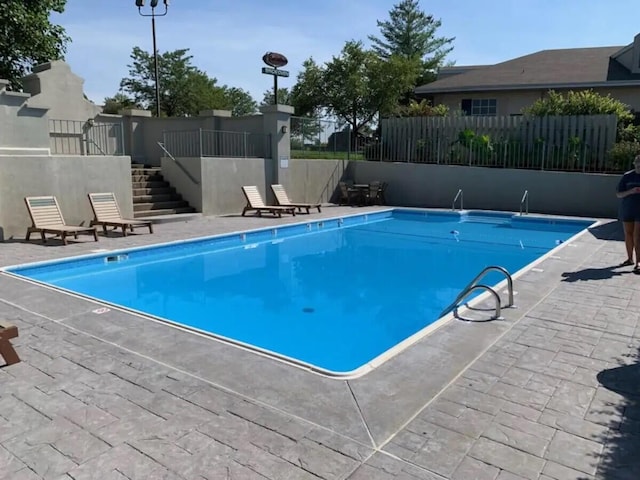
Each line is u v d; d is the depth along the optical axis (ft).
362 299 24.53
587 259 27.32
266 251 36.04
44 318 16.93
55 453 9.00
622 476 8.31
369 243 39.73
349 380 12.02
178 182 47.80
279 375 12.34
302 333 19.75
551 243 39.83
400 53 141.79
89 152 52.06
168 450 9.09
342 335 19.58
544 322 16.51
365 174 63.98
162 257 32.73
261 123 53.78
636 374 12.37
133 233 36.81
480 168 56.54
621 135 53.57
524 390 11.48
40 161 34.19
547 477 8.29
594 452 9.01
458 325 16.19
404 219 53.62
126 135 56.85
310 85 115.55
